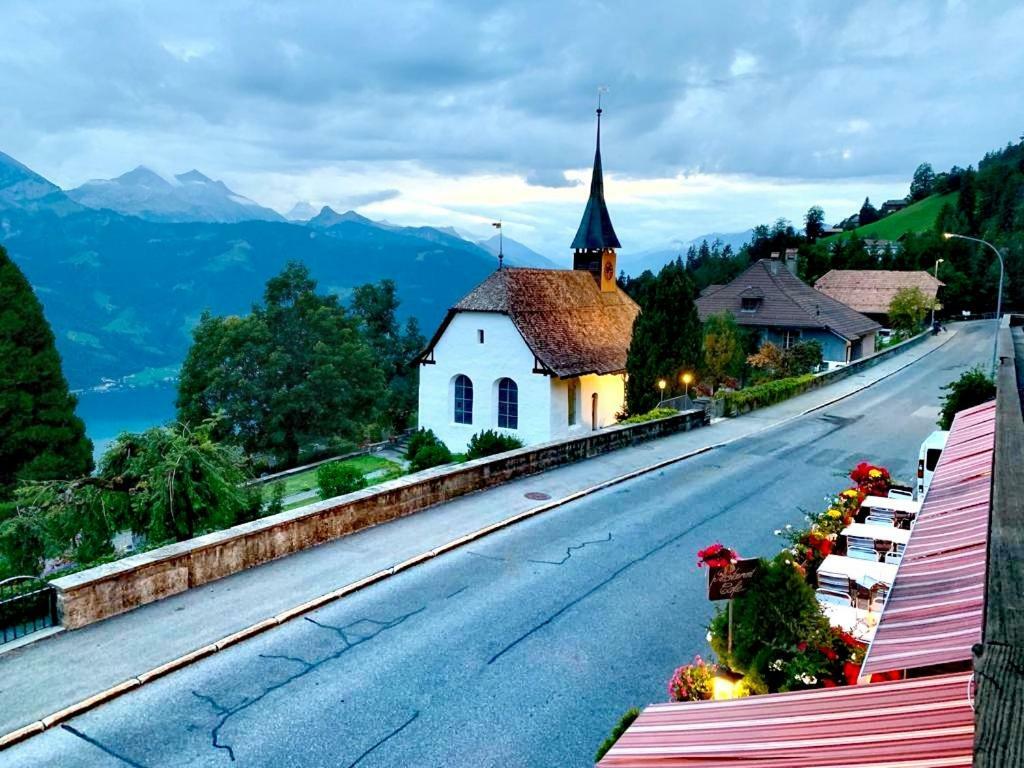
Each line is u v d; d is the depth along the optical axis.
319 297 52.53
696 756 5.15
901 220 159.12
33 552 15.76
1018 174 153.00
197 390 45.50
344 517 16.72
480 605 13.40
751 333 53.91
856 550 14.42
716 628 10.05
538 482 21.92
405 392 64.88
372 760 8.97
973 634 4.96
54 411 35.03
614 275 43.75
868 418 34.19
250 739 9.33
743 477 23.14
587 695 10.45
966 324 90.94
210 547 13.94
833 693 5.46
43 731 9.41
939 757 4.06
